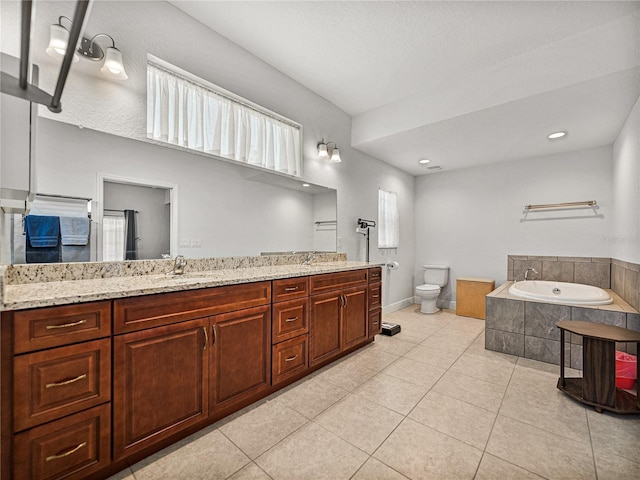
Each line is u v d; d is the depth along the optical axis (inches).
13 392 40.5
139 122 74.3
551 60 90.7
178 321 57.8
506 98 99.1
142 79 74.8
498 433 63.1
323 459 55.4
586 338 73.2
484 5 76.9
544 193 154.3
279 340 78.4
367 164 155.6
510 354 108.4
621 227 116.4
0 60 48.4
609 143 135.3
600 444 59.4
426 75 110.1
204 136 88.0
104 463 48.4
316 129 124.1
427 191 196.7
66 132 63.5
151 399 54.1
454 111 111.0
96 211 67.2
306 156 119.7
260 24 86.3
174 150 81.1
